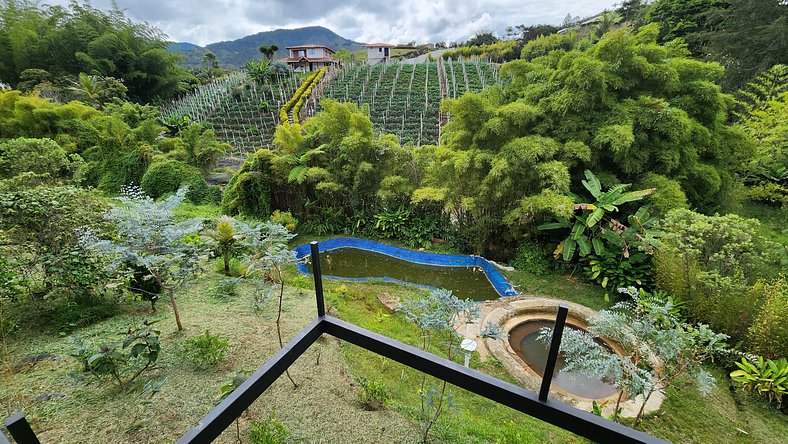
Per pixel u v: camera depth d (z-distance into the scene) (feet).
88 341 8.72
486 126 18.48
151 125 39.11
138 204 9.61
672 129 16.15
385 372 10.02
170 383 7.77
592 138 17.40
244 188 25.95
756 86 27.86
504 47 97.14
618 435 3.15
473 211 20.43
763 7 35.45
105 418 6.65
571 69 17.37
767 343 10.37
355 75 79.20
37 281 10.03
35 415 6.53
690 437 9.05
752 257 11.72
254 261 9.90
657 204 16.34
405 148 24.70
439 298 8.36
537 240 20.02
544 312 15.55
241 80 82.43
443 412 8.13
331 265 22.07
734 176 23.32
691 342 7.82
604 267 16.89
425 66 88.28
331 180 24.68
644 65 16.92
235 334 10.09
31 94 44.01
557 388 11.07
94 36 62.80
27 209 8.64
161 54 68.49
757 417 9.66
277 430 6.69
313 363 9.32
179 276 10.15
